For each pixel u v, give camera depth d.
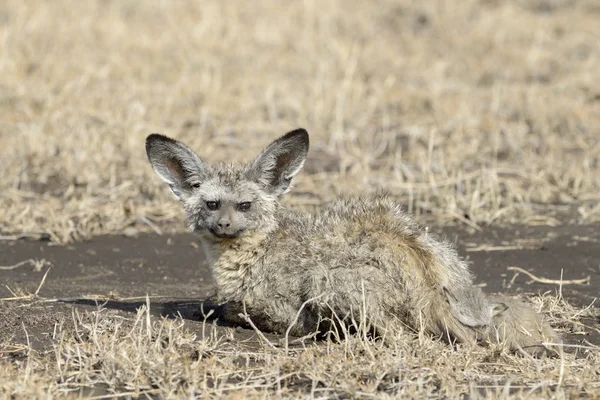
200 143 17.83
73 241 13.86
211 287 11.77
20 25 23.55
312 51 24.20
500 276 12.04
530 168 16.77
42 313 10.02
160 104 19.91
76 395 7.80
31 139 17.08
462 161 17.08
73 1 26.89
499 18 27.75
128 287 11.70
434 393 7.82
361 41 25.72
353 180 16.23
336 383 7.92
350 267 9.07
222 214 9.77
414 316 8.92
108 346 8.38
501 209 14.73
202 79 21.22
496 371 8.40
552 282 11.64
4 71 20.70
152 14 27.08
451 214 14.65
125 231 14.17
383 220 9.39
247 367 8.26
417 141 18.69
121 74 21.73
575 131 19.03
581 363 8.50
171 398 7.56
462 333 8.88
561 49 25.45
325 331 9.38
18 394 7.59
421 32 27.09
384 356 8.21
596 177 16.11
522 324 8.95
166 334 8.86
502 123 19.16
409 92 21.45
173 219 14.87
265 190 10.27
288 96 20.81
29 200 15.38
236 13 26.98
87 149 16.89
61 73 20.97
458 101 20.80
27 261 12.85
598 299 11.01
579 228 14.16
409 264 8.98
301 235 9.55
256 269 9.66
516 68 23.81
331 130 19.05
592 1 29.58
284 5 28.06
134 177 16.05
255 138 18.67
